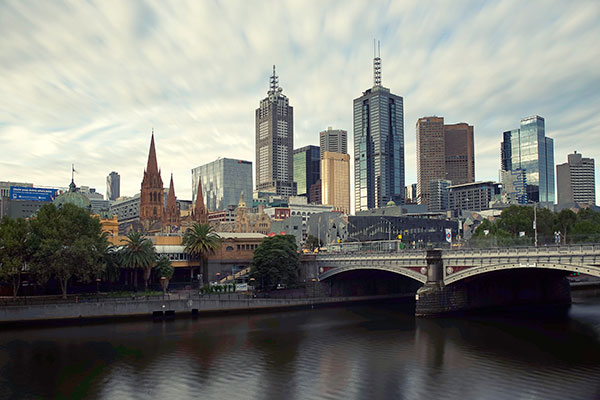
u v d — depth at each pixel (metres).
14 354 67.50
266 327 87.62
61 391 51.84
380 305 119.94
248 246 134.25
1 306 85.38
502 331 80.81
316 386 52.59
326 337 78.12
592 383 52.56
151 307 96.75
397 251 101.50
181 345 72.75
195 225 125.62
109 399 49.31
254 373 57.78
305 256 122.81
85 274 95.44
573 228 139.25
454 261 92.56
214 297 105.00
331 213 189.88
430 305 94.25
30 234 93.81
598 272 70.94
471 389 50.97
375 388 51.72
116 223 165.12
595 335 77.06
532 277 112.62
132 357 65.62
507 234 131.12
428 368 59.16
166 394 50.59
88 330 84.69
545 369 58.09
